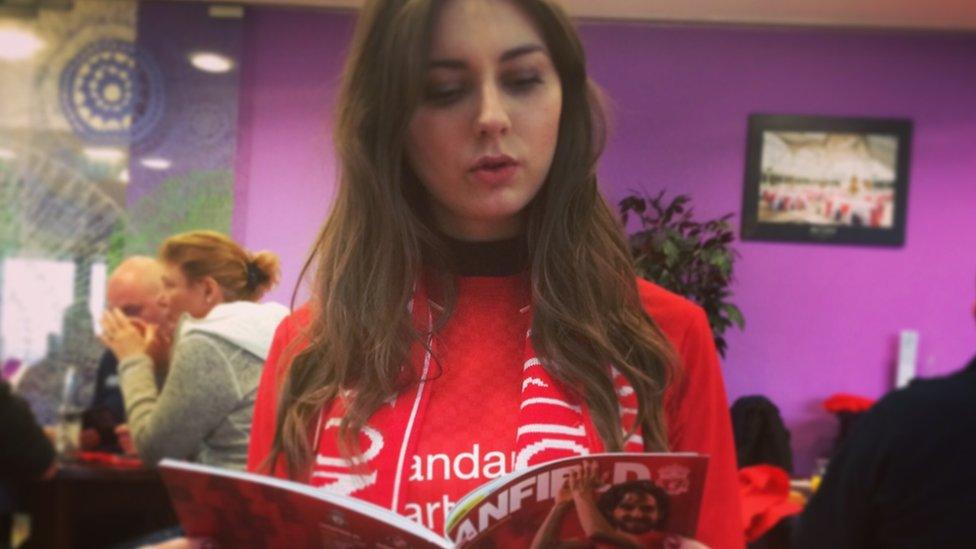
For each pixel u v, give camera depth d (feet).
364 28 2.78
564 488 2.17
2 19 14.29
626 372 2.65
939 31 14.16
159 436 6.17
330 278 2.93
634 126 14.51
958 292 14.26
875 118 14.29
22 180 14.21
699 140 14.47
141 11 14.28
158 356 8.18
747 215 14.39
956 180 14.29
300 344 2.94
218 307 6.45
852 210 14.32
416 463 2.59
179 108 14.28
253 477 2.03
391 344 2.71
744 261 14.46
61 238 14.15
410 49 2.56
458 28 2.56
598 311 2.74
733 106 14.47
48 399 13.93
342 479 2.59
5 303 14.05
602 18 14.40
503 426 2.65
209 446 6.20
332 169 3.26
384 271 2.80
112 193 14.23
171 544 2.17
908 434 3.82
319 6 14.29
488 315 2.86
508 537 2.17
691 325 2.85
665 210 14.01
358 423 2.62
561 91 2.81
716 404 2.80
